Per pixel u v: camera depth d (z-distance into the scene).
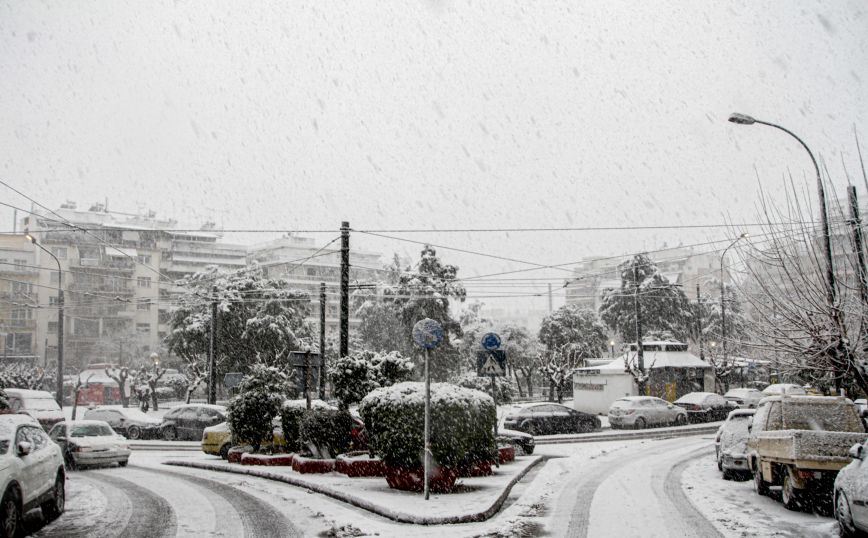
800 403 13.25
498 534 9.78
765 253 15.97
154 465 21.31
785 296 15.16
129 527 10.59
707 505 12.29
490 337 17.33
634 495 13.52
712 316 62.62
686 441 27.03
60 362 35.75
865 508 8.54
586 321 64.62
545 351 57.62
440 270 46.47
